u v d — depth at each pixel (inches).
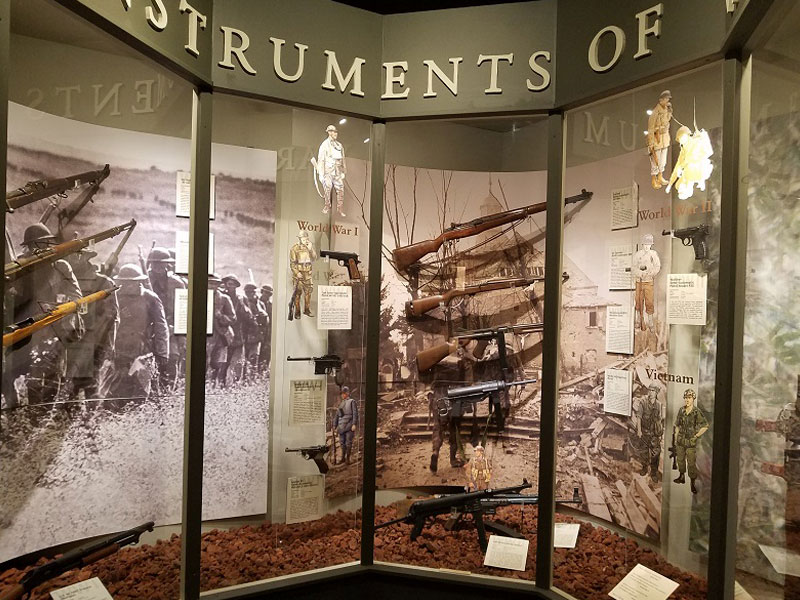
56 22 81.8
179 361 106.4
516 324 125.3
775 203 73.2
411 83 112.4
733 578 81.2
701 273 88.2
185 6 94.9
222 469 113.0
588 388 111.7
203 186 101.2
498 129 118.9
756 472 76.4
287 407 116.8
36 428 90.0
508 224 123.6
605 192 106.7
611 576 103.1
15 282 86.0
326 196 116.2
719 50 82.4
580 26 103.0
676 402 93.1
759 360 76.0
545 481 109.2
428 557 115.7
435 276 126.3
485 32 109.5
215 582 105.3
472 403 126.2
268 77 105.4
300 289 116.7
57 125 89.7
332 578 110.4
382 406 124.4
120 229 98.6
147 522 103.6
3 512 86.8
